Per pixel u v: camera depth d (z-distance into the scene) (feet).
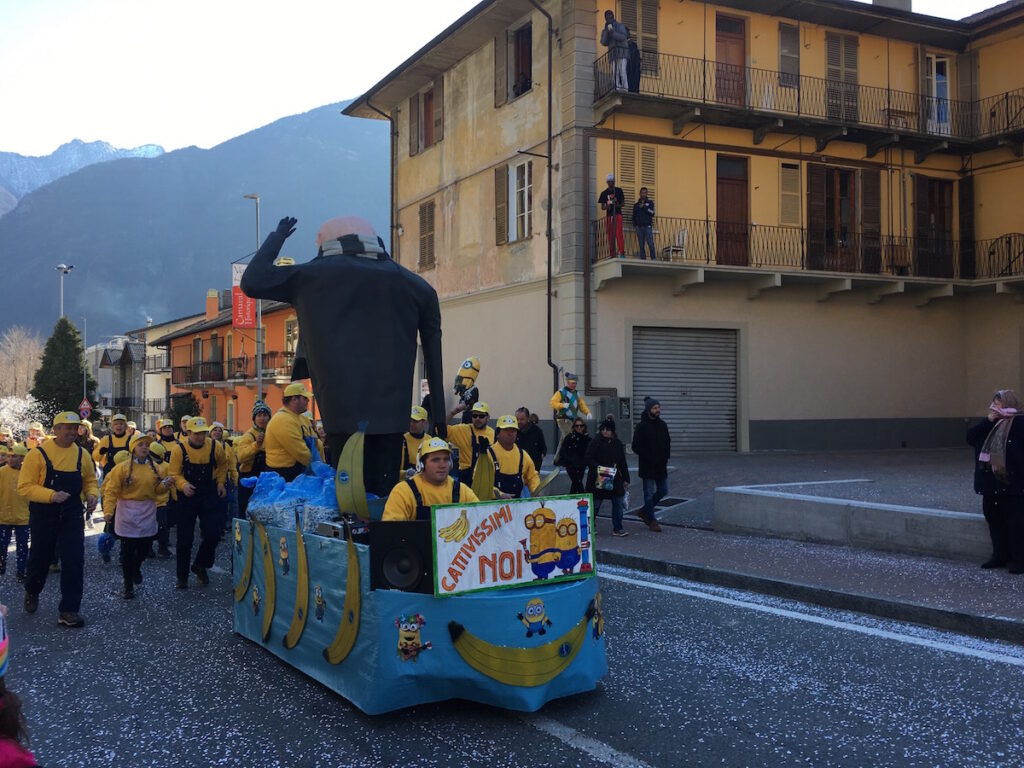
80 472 25.02
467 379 29.60
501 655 15.35
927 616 22.31
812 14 69.41
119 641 22.06
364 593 15.57
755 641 20.79
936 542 28.94
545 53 67.41
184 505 29.17
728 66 68.13
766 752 14.02
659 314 65.98
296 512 19.27
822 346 71.31
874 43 73.61
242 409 149.18
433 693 15.47
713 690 17.11
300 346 20.21
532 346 68.85
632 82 63.10
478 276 76.28
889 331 73.92
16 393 282.97
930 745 14.29
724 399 68.54
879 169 73.26
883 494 39.29
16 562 35.78
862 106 72.69
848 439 71.77
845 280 68.39
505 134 72.33
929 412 75.10
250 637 21.25
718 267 63.67
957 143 72.54
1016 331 73.10
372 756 13.97
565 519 16.53
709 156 67.51
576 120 63.93
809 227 70.18
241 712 16.17
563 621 16.05
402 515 16.66
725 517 36.88
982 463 26.30
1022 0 74.02
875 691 17.01
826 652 19.80
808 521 33.22
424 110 86.02
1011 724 15.17
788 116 65.82
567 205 64.64
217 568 33.55
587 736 14.70
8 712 7.83
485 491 19.21
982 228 75.20
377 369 19.08
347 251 19.77
